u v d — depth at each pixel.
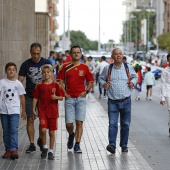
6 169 14.80
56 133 21.39
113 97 17.16
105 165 15.34
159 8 160.50
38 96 16.45
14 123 15.94
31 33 27.62
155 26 172.38
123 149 17.42
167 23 144.75
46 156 16.30
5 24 19.27
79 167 15.07
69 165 15.34
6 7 19.45
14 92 15.98
